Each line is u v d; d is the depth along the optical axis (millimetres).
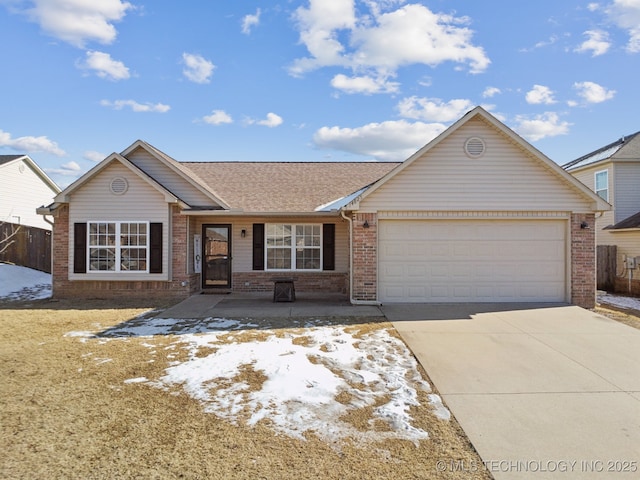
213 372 5770
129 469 3389
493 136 10938
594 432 4176
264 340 7465
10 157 24172
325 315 9617
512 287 11133
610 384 5465
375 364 6195
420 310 10133
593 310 10547
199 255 13836
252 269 13922
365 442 3902
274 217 13812
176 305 11094
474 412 4609
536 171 10945
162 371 5801
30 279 16094
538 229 11133
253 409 4590
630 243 14898
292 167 17609
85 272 12344
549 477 3396
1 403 4676
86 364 6082
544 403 4863
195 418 4352
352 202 10820
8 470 3344
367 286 10961
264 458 3588
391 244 11102
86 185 12398
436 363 6254
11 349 6852
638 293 14320
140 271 12414
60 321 9156
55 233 12562
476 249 11117
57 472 3328
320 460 3572
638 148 16391
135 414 4430
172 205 12625
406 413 4547
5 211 23328
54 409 4531
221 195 14180
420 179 10938
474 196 10938
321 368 5957
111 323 8938
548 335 7852
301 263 14008
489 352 6805
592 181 17578
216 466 3453
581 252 10977
